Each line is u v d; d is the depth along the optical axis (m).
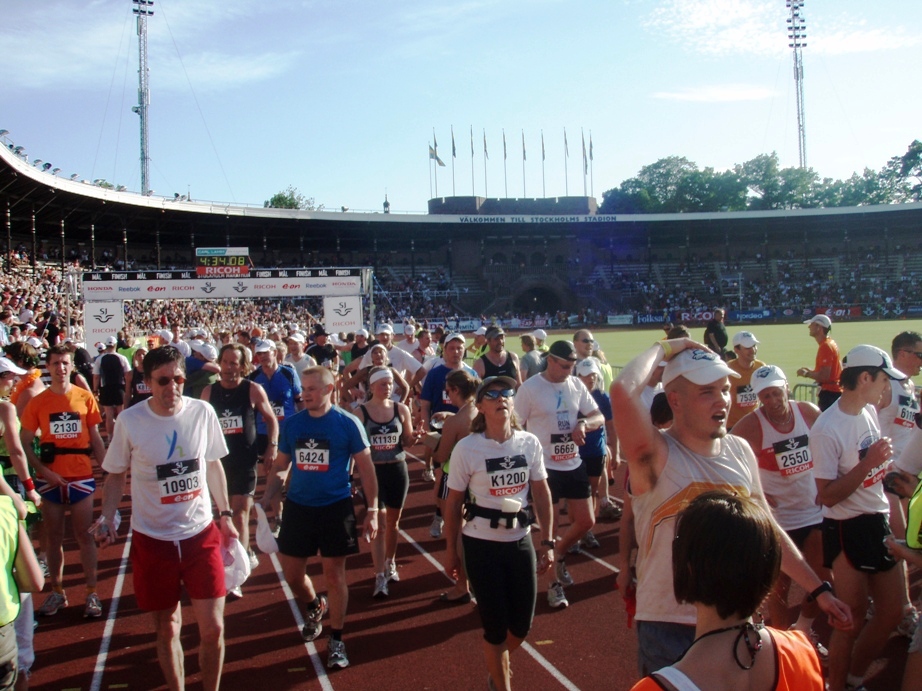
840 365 10.80
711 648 2.09
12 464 6.18
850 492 4.44
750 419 5.41
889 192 107.81
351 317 33.03
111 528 4.73
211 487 5.07
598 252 79.56
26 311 26.52
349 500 5.60
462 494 4.84
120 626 6.36
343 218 63.31
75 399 6.65
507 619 4.69
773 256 80.12
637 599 3.21
